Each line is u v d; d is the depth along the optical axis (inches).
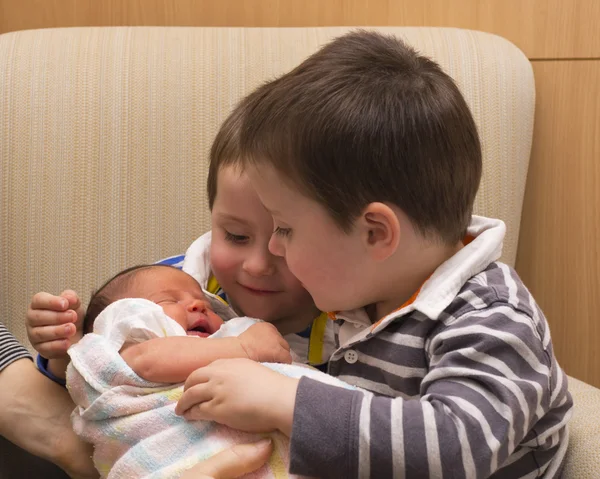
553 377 32.2
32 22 59.1
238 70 50.6
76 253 49.5
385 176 30.4
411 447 26.7
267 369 29.7
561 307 57.7
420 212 31.3
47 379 37.3
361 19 58.1
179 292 37.3
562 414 33.7
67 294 37.1
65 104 49.9
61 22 58.9
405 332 32.2
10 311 49.4
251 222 35.1
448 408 27.6
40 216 49.6
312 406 27.5
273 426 28.3
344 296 32.3
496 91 51.0
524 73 52.0
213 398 29.0
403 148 30.5
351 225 30.8
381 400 27.9
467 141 32.7
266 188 31.5
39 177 49.7
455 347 29.7
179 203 49.9
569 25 55.1
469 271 32.3
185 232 49.9
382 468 26.8
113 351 32.5
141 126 49.9
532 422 29.7
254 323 35.2
